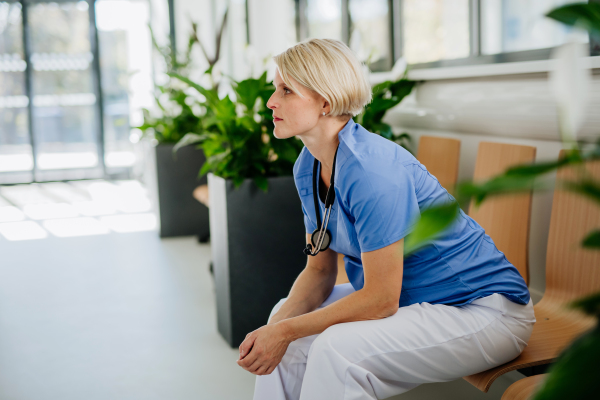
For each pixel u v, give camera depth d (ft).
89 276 11.63
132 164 24.76
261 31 19.39
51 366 7.48
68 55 23.44
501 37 8.04
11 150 23.50
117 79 23.94
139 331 8.67
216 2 22.30
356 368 3.99
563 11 1.53
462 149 8.24
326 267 5.25
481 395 6.41
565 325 5.02
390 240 4.16
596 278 4.92
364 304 4.27
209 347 8.02
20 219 17.42
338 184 4.45
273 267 7.80
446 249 4.42
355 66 4.52
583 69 1.52
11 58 22.89
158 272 11.87
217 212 7.96
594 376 1.43
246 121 8.02
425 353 4.17
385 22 11.35
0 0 22.40
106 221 17.08
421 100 9.04
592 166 4.79
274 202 7.64
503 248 6.05
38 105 23.48
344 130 4.58
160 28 22.93
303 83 4.45
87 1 23.17
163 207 14.82
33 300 10.19
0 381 7.06
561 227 5.31
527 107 6.55
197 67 19.43
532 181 1.39
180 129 15.20
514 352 4.42
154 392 6.70
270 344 4.37
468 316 4.29
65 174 24.29
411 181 4.29
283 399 4.66
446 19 9.39
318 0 15.31
